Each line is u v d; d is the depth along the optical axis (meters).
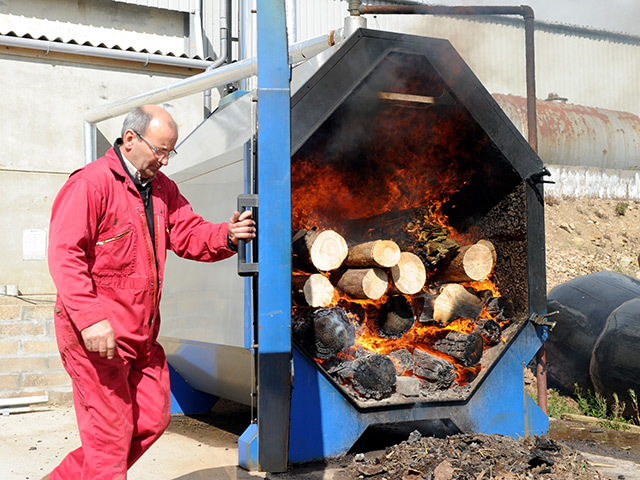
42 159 8.30
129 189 2.52
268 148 3.11
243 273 3.03
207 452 3.99
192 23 10.77
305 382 3.47
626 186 13.56
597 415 5.32
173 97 6.34
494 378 3.92
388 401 3.64
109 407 2.38
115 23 10.49
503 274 4.17
